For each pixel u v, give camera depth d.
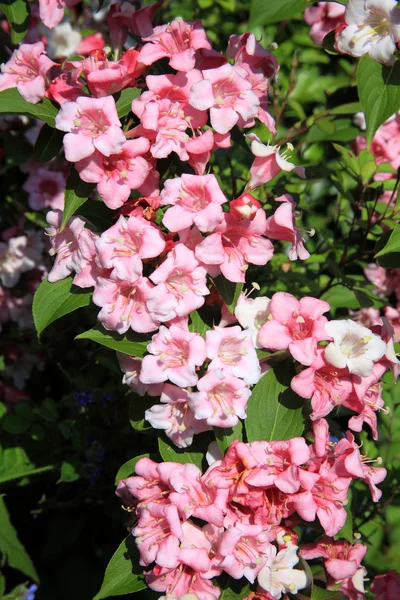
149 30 0.50
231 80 0.47
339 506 0.46
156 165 0.49
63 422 0.62
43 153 0.50
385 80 0.45
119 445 0.62
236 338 0.45
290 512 0.45
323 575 0.50
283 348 0.46
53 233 0.49
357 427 0.47
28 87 0.47
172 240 0.46
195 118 0.47
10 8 0.52
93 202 0.50
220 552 0.43
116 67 0.47
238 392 0.44
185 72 0.47
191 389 0.45
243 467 0.45
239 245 0.46
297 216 0.48
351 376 0.46
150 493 0.46
